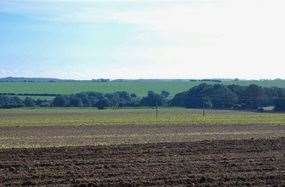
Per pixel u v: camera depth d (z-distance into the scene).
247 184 22.36
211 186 21.92
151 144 35.72
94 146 34.44
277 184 22.39
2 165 26.33
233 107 111.62
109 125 58.78
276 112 96.94
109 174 24.11
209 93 119.38
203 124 60.50
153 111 100.81
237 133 47.41
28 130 51.03
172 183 22.34
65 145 36.09
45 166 26.30
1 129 52.41
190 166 26.56
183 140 40.00
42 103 128.88
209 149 33.22
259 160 28.80
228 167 26.38
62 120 70.19
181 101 123.94
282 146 35.22
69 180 22.62
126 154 30.64
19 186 21.42
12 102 124.88
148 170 25.27
